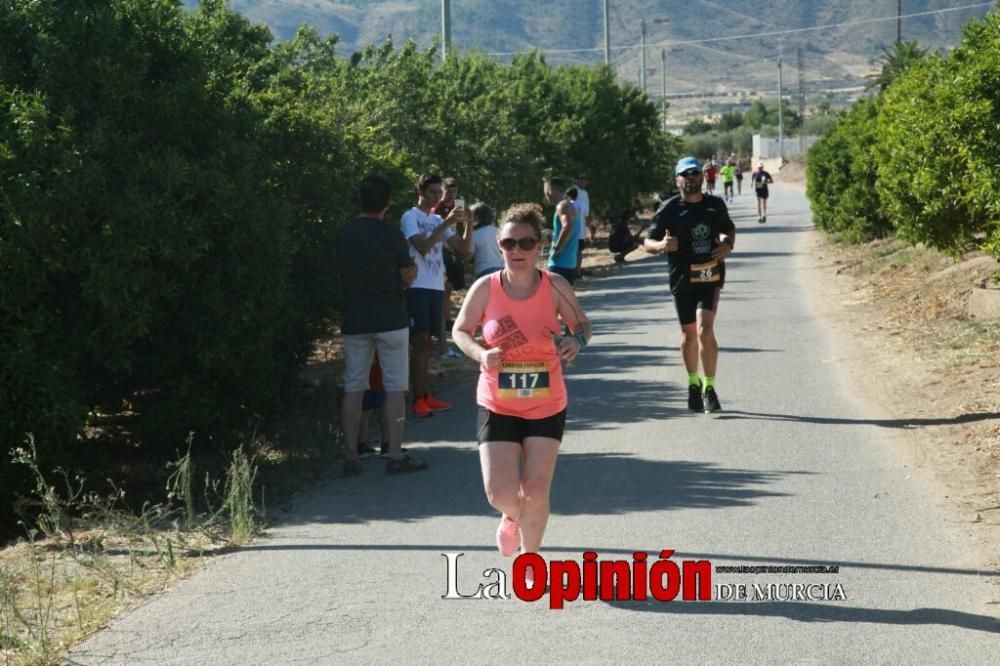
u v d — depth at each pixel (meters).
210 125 9.91
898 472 8.69
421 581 6.68
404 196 14.88
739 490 8.32
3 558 7.60
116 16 9.64
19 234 8.68
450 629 5.95
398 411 9.29
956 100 13.66
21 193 8.60
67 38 9.32
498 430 6.30
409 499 8.51
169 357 9.55
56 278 9.10
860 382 12.19
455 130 25.67
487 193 26.56
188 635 5.95
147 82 9.73
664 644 5.68
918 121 15.90
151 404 9.62
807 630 5.80
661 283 23.80
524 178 27.11
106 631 6.04
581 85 37.75
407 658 5.59
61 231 8.91
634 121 41.09
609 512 7.87
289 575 6.85
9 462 8.70
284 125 11.90
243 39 15.46
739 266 26.16
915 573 6.57
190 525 7.94
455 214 11.29
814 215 33.72
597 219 39.84
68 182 8.70
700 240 10.91
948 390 11.34
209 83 10.30
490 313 6.25
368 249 9.23
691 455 9.40
